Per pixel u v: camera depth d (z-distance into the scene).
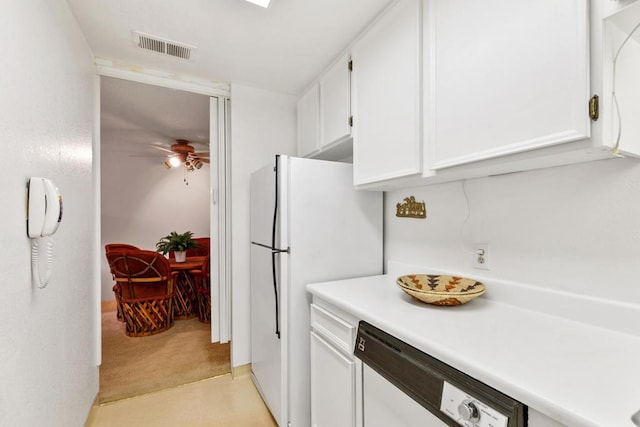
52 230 1.02
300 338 1.61
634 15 0.67
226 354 2.64
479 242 1.30
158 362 2.49
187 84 2.23
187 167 4.52
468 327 0.94
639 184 0.85
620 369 0.68
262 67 2.08
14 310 0.87
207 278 3.39
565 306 1.00
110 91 2.53
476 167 1.01
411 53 1.22
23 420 0.92
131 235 4.73
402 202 1.75
